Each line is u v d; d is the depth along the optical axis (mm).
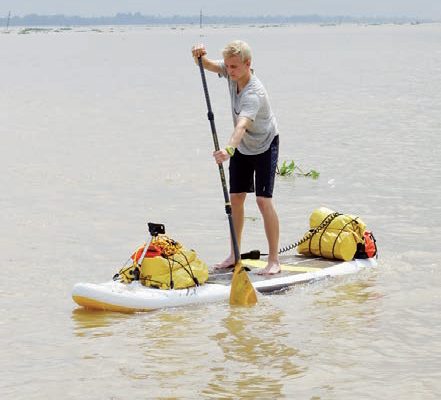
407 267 9242
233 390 6094
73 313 7852
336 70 49375
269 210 8750
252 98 8477
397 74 44969
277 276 8648
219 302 8133
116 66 57656
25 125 23031
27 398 5988
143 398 5965
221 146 18422
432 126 21609
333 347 6926
